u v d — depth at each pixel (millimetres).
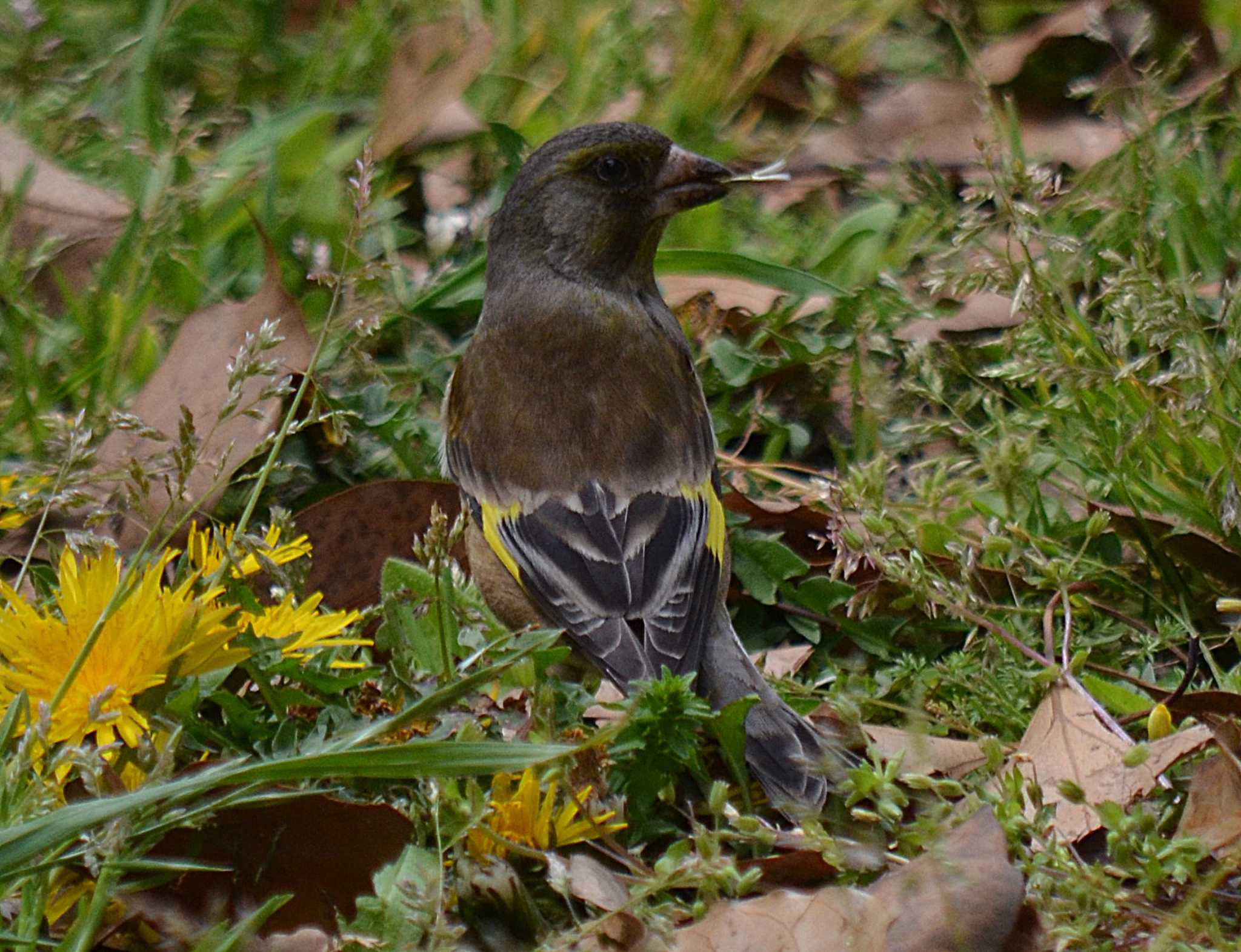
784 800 8031
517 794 7492
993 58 14445
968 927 6516
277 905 6641
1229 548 9867
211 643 7645
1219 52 14539
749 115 14992
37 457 10820
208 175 12602
